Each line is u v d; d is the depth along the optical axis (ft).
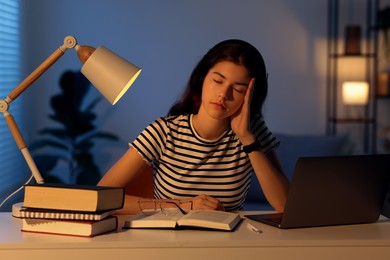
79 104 17.34
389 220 6.70
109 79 6.22
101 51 6.30
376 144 18.95
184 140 7.27
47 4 17.89
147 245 5.51
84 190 5.74
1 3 14.99
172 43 18.20
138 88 18.21
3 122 15.33
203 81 7.07
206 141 7.21
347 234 5.95
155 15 18.13
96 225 5.70
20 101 16.71
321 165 6.06
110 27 18.07
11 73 15.98
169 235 5.76
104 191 5.82
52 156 17.53
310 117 18.66
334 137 16.29
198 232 5.91
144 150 7.22
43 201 5.82
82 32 18.02
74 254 5.48
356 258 5.69
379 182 6.46
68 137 17.34
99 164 18.04
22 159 16.79
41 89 17.84
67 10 17.94
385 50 18.61
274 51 18.45
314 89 18.61
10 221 6.40
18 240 5.54
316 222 6.24
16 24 16.47
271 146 7.66
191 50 18.25
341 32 18.60
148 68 18.20
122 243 5.50
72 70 17.84
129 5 18.08
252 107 7.34
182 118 7.34
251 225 6.13
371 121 18.15
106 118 18.12
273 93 18.58
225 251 5.57
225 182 7.31
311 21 18.47
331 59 18.67
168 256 5.54
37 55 17.88
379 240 5.71
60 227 5.74
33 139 17.85
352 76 18.76
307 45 18.49
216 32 18.28
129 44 18.12
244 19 18.30
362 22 18.61
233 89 6.73
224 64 6.68
